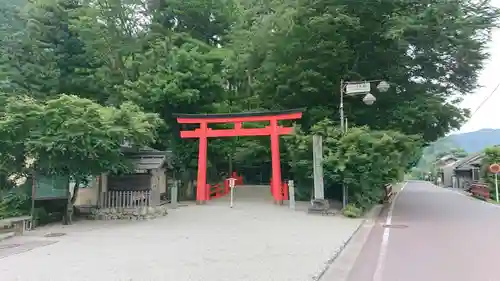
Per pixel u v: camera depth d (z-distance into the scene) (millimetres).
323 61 20547
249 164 32688
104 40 26672
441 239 11156
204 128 21656
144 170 16484
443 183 62000
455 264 8133
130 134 13680
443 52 20984
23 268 7363
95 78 27062
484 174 30891
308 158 18641
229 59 25422
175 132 24812
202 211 17625
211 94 24469
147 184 16328
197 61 23922
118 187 16344
